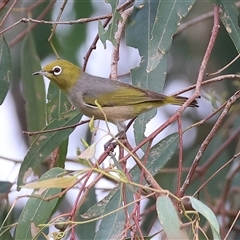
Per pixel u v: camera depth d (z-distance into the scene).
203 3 13.09
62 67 9.67
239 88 11.20
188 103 6.88
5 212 9.74
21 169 9.00
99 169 5.94
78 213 9.95
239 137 11.41
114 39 8.12
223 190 10.68
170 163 12.50
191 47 12.83
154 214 11.43
